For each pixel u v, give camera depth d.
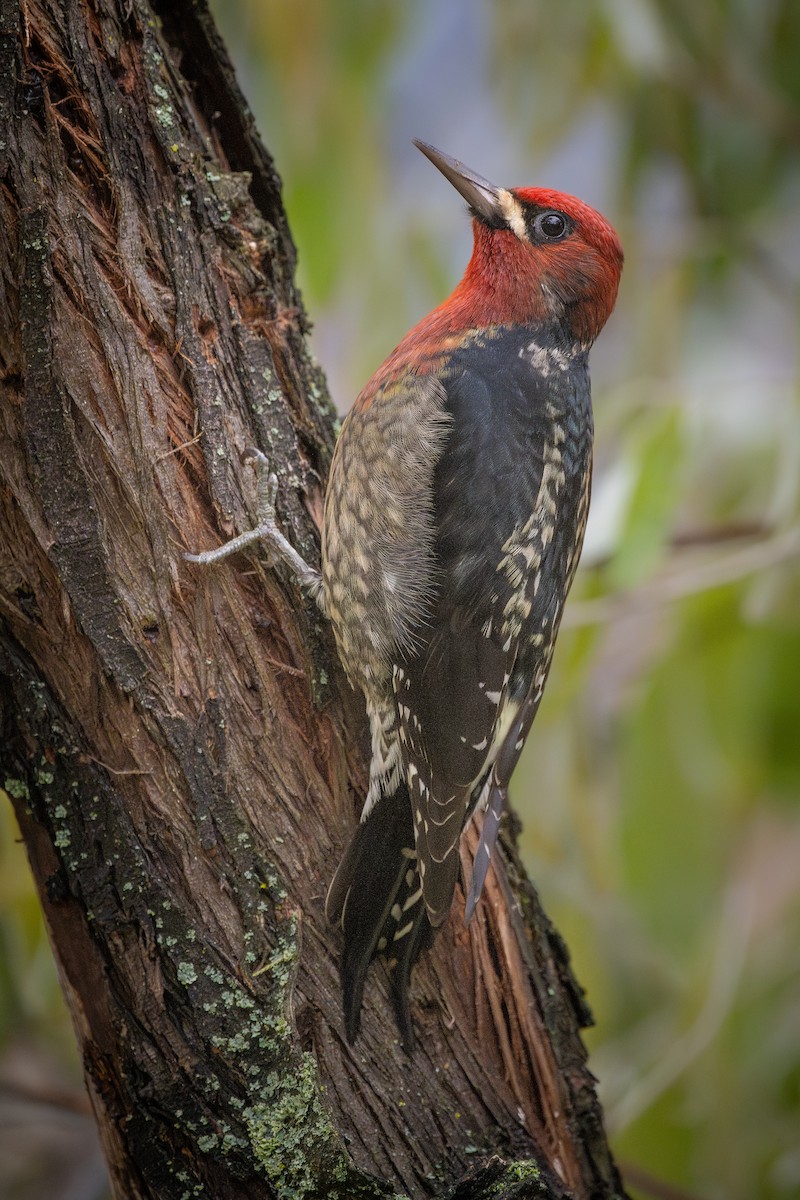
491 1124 5.62
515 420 6.61
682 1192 7.77
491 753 6.23
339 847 5.58
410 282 8.77
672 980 8.45
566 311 7.23
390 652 6.15
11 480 5.09
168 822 5.18
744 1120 8.13
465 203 7.38
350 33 8.69
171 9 6.18
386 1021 5.54
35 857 5.29
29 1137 8.76
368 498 6.31
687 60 8.76
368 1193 5.18
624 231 9.02
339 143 8.62
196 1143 5.07
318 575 5.95
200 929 5.14
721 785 8.35
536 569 6.43
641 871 8.23
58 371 5.07
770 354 9.44
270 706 5.54
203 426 5.51
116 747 5.18
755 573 8.12
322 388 6.57
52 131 5.20
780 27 8.92
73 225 5.24
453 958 5.82
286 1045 5.12
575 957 8.41
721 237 8.97
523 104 8.77
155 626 5.24
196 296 5.62
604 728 8.47
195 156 5.75
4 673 5.14
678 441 7.96
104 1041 5.23
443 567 6.26
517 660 6.42
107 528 5.18
